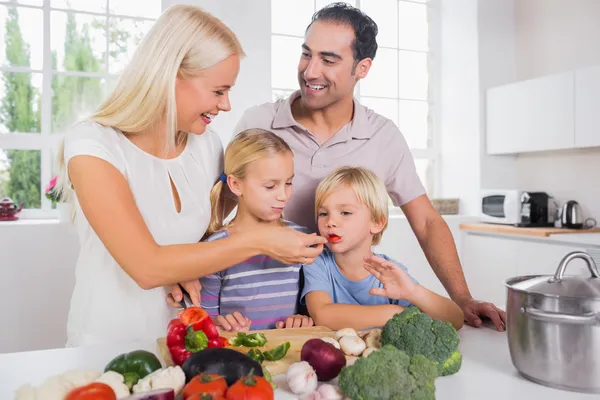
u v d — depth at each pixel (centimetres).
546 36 376
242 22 335
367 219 131
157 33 108
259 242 98
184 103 109
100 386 65
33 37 319
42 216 321
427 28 427
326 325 119
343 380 72
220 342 87
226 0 332
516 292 81
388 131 157
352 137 150
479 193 381
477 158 395
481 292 370
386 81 414
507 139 373
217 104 112
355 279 134
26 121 321
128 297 121
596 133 308
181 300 124
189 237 127
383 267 111
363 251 133
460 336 111
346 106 149
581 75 316
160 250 96
